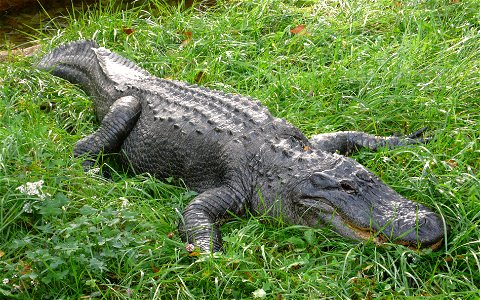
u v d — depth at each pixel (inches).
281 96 297.6
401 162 248.7
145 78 293.7
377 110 277.4
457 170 233.8
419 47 309.4
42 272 196.2
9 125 263.3
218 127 247.9
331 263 201.9
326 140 258.7
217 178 244.4
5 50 360.2
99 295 196.9
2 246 212.4
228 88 304.3
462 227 212.4
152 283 199.5
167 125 260.2
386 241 208.1
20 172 233.5
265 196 232.2
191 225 223.0
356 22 338.6
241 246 211.8
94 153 268.2
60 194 219.9
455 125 261.3
